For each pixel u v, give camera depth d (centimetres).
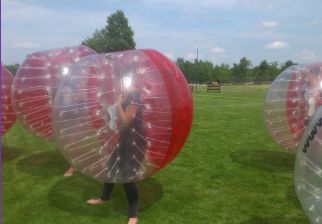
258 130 963
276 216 403
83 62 361
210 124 1076
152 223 383
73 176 541
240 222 388
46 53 505
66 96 344
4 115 561
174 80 362
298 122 504
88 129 337
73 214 406
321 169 241
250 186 502
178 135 359
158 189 488
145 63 353
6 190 483
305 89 497
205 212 412
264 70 6488
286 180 527
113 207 421
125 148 338
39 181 521
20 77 499
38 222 388
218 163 622
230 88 3825
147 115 337
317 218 249
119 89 337
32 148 732
